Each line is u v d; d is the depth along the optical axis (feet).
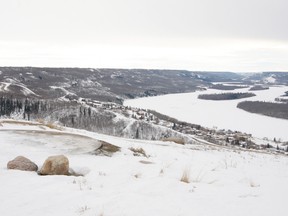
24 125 72.69
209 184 33.27
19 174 32.55
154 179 32.86
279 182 37.27
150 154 54.44
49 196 26.07
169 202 25.58
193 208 24.38
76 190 27.91
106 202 24.93
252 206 25.59
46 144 50.29
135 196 26.66
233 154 74.59
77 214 22.47
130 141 73.46
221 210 24.22
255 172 44.80
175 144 83.15
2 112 459.32
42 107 487.20
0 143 48.67
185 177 33.58
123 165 39.78
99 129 436.35
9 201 24.84
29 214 22.43
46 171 33.63
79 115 469.98
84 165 39.37
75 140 53.62
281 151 397.80
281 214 23.86
